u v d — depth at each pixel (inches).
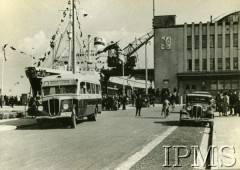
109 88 2711.6
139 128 788.0
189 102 852.6
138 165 395.9
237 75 2311.8
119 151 488.4
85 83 894.4
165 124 880.9
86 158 440.8
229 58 2379.4
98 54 2795.3
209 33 2399.1
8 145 557.3
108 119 1051.3
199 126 833.5
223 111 1071.0
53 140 608.7
